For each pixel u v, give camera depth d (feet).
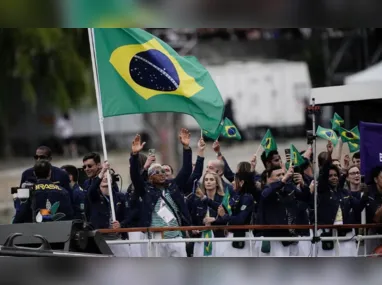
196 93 142.41
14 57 303.89
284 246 140.56
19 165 339.57
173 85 142.10
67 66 308.40
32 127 342.03
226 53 368.89
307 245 142.51
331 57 356.79
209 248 139.23
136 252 136.26
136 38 141.90
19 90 330.54
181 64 142.92
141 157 145.89
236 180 139.85
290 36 367.45
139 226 136.15
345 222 146.30
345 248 143.23
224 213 138.41
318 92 152.66
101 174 135.13
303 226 134.51
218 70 368.89
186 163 139.85
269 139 142.31
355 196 154.61
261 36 370.12
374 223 146.82
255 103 370.32
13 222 130.21
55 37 301.63
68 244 108.58
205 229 132.16
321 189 143.64
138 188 135.23
